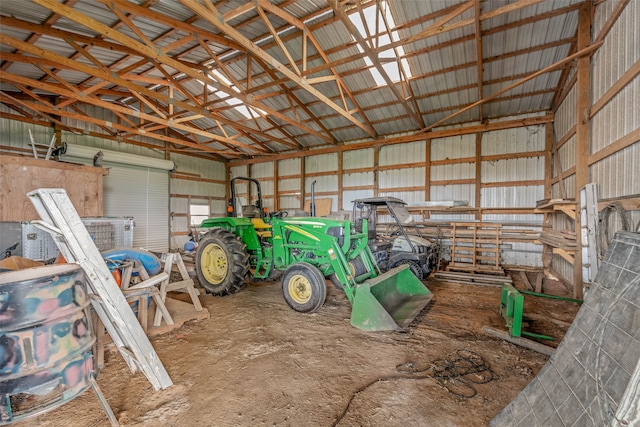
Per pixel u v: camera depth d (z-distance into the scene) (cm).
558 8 377
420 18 416
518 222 560
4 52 433
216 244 400
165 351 237
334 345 249
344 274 307
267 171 997
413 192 721
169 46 399
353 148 802
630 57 274
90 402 173
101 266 178
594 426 99
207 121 855
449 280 497
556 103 533
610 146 302
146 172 821
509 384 193
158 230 852
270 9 367
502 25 416
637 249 121
